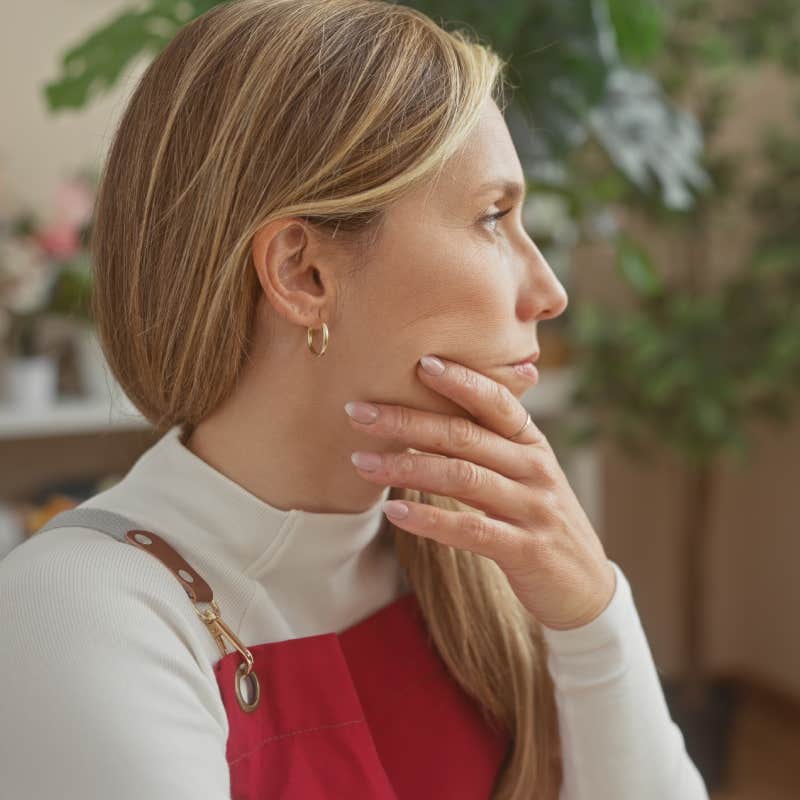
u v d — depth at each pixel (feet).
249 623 2.26
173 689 1.94
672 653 9.71
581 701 2.50
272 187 2.05
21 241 6.34
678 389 7.42
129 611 1.98
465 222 2.15
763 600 9.59
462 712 2.60
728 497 9.66
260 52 2.07
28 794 1.79
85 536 2.13
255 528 2.25
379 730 2.44
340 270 2.12
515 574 2.32
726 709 8.28
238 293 2.14
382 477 2.15
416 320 2.14
